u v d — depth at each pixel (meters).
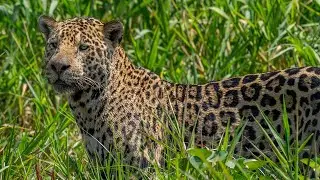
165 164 12.41
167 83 12.76
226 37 15.39
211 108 12.52
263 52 15.30
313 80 12.17
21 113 14.83
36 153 13.02
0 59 16.05
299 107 12.16
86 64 12.46
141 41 15.94
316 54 14.37
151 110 12.51
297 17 15.73
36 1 16.16
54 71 12.38
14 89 15.17
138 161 12.32
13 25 15.97
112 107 12.48
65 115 13.55
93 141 12.59
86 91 12.53
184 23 15.85
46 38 12.86
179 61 15.48
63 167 12.33
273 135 11.94
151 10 16.28
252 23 15.39
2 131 14.09
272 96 12.33
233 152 12.11
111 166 11.90
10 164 12.29
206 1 16.20
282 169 11.40
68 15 16.38
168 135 12.48
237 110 12.45
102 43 12.57
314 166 11.05
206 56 15.47
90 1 16.33
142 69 12.84
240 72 14.98
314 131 12.05
